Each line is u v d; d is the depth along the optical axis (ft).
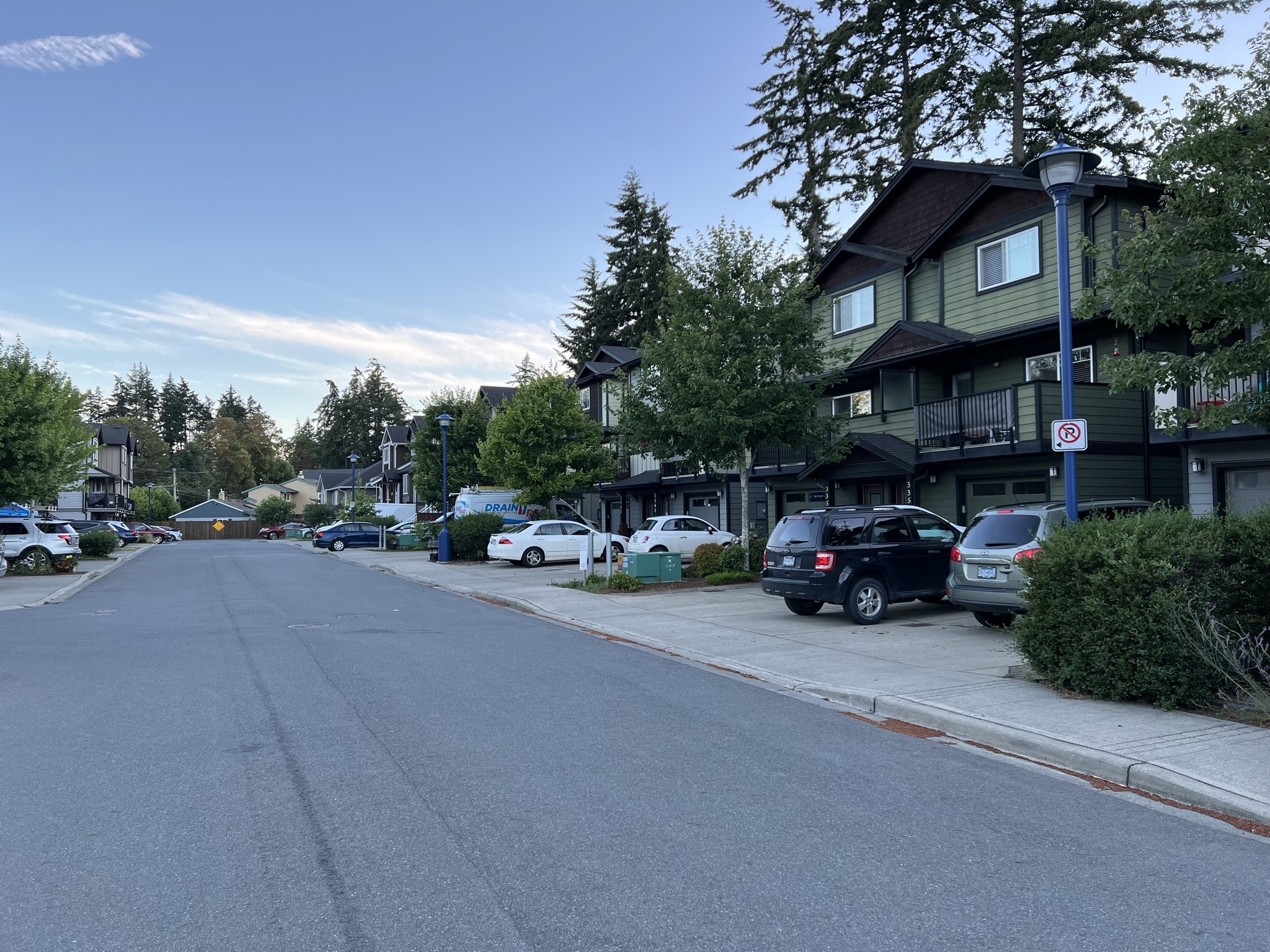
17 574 87.71
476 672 32.83
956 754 22.02
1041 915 12.99
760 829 16.58
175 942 12.17
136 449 293.23
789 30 115.75
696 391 64.80
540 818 17.15
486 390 168.86
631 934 12.37
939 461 64.59
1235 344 29.81
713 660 35.81
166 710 26.50
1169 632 24.50
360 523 151.94
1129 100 89.86
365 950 11.91
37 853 15.38
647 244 184.14
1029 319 64.28
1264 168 28.71
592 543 68.03
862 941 12.18
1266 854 15.43
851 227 83.15
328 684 30.42
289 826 16.69
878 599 44.34
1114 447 57.62
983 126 99.81
